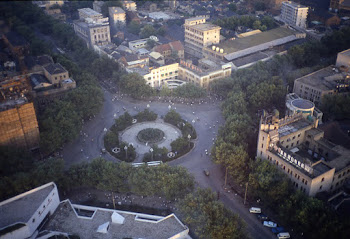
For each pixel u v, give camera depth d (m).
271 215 179.62
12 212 159.25
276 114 197.38
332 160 189.75
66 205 176.62
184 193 182.25
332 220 155.00
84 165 196.25
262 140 194.38
